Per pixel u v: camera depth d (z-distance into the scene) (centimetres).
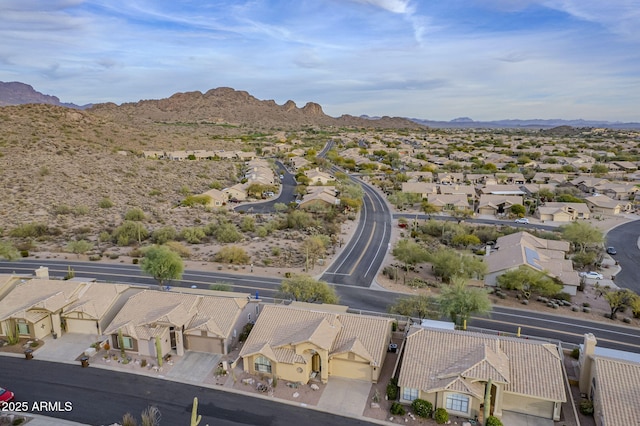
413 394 3722
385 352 4372
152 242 9231
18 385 4012
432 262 7569
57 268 7575
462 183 16438
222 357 4494
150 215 11494
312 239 8656
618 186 14412
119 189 13700
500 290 6831
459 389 3519
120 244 9000
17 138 16650
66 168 14600
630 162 19925
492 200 12838
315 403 3775
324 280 7250
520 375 3659
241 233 10125
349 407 3722
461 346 3916
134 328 4528
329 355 4100
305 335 4125
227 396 3866
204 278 7206
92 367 4316
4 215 10425
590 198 13012
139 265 7756
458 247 9306
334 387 4006
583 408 3609
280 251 8769
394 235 10294
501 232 10269
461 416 3597
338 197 14088
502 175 16638
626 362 3531
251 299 5316
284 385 4016
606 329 5597
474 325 5634
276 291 6612
